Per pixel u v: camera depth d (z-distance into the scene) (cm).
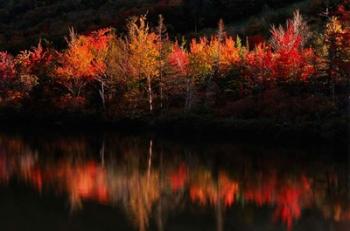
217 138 5412
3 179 3403
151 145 5041
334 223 2359
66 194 2966
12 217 2473
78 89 7462
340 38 5138
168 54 6694
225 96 6188
